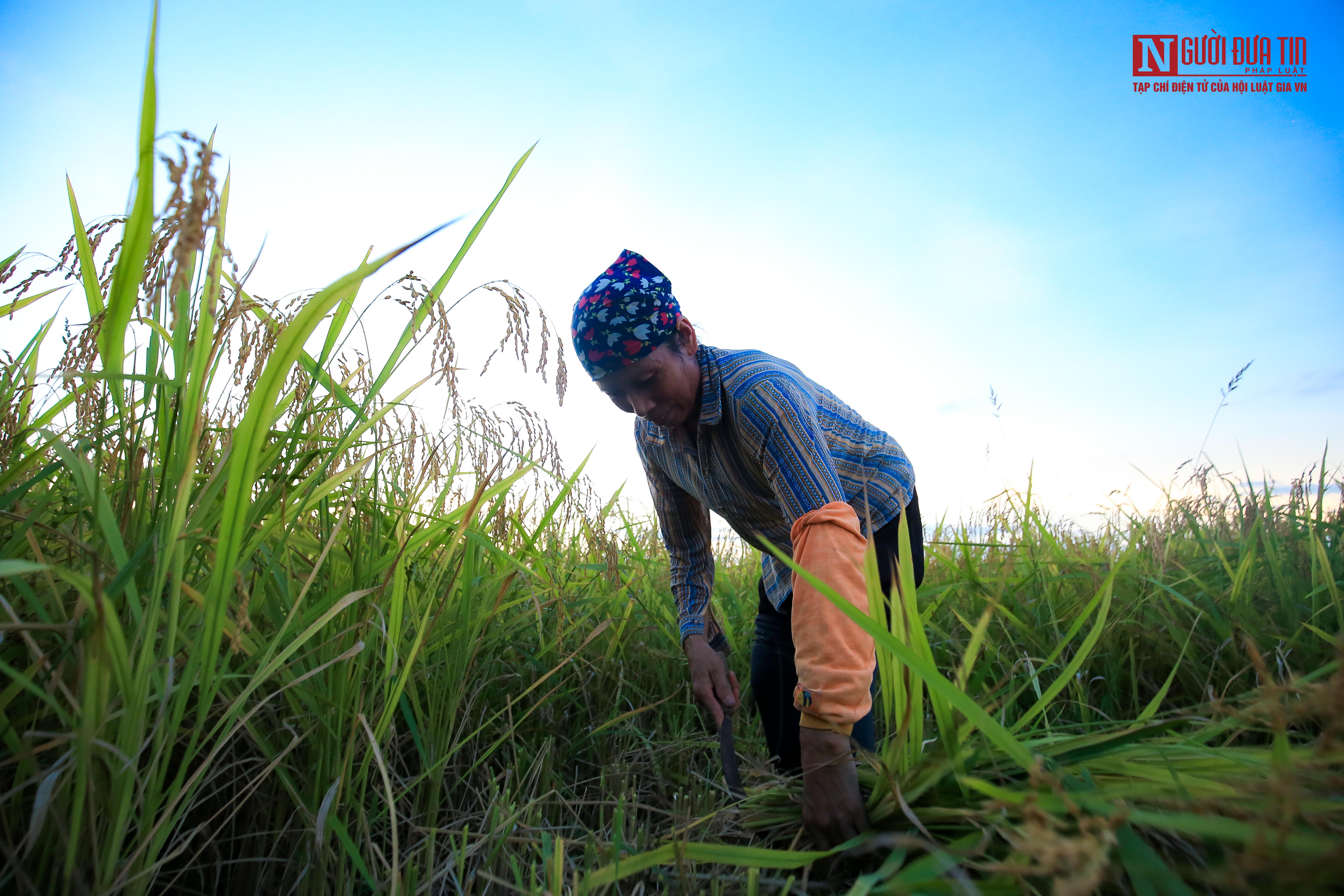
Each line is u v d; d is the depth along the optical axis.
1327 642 2.21
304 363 1.33
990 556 3.64
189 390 1.05
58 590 1.16
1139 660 2.57
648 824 1.79
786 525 2.08
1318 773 0.91
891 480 2.10
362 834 1.43
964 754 1.23
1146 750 1.22
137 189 0.89
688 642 2.15
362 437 1.62
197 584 1.24
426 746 1.68
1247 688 2.14
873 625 1.00
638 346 1.79
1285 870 0.78
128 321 1.00
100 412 1.18
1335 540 2.94
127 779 0.96
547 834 1.43
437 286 1.30
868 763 1.47
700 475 2.06
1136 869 0.89
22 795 1.06
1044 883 0.97
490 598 1.93
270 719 1.42
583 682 2.45
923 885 1.01
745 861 1.14
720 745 2.23
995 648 2.06
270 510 1.32
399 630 1.42
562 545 2.93
